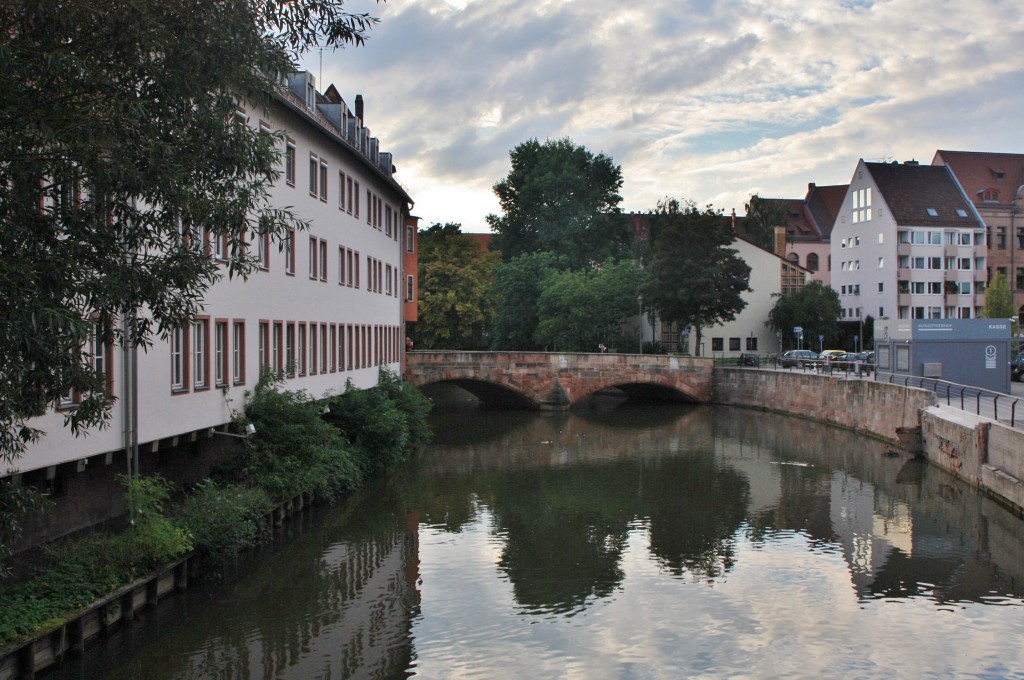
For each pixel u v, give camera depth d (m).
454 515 25.86
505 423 51.31
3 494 11.59
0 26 9.99
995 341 38.66
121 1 10.42
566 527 24.47
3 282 9.08
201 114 11.91
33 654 12.57
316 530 23.39
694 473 33.22
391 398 38.34
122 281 10.88
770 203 103.50
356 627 16.17
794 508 26.70
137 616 15.36
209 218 11.84
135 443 17.56
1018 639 15.71
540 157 84.56
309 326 28.92
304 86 31.94
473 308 67.19
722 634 16.09
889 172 84.44
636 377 60.38
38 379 9.96
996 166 87.06
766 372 57.28
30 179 9.89
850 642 15.64
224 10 11.61
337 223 32.22
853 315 87.00
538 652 15.15
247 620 16.33
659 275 65.50
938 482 30.11
